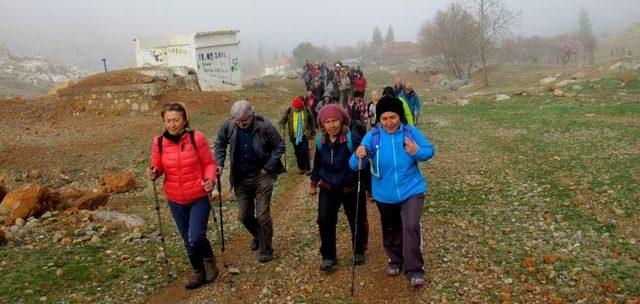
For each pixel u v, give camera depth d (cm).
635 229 654
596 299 478
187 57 2545
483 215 754
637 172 911
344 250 633
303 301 510
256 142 569
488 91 2992
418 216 488
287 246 669
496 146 1272
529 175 966
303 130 1089
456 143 1357
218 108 2014
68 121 1861
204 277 554
